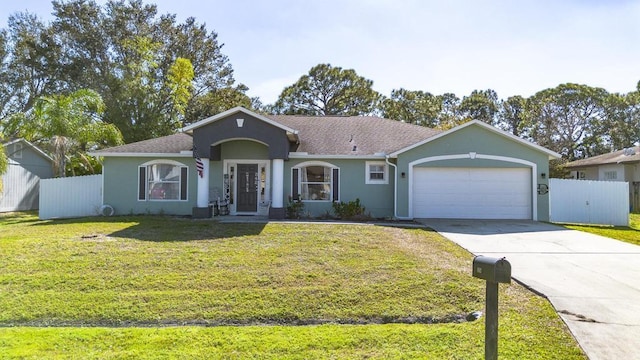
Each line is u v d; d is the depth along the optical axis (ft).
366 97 129.70
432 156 52.31
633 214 73.05
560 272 24.47
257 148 55.21
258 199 55.42
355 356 14.15
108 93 101.45
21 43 108.27
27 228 41.19
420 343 15.06
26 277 22.84
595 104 137.69
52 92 108.47
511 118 155.22
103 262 25.76
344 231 38.24
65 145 67.31
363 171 54.60
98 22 109.81
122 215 52.90
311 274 23.57
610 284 21.77
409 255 28.27
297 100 131.75
